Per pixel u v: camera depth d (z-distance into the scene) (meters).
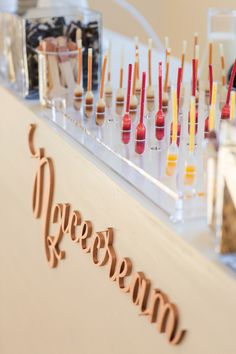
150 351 1.22
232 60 1.70
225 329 0.99
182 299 1.09
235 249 1.02
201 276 1.03
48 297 1.69
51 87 1.63
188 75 1.85
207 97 1.59
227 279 0.97
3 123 1.86
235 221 1.01
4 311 2.05
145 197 1.20
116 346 1.35
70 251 1.51
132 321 1.26
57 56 1.63
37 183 1.64
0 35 1.86
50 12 1.72
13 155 1.82
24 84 1.71
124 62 1.95
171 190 1.16
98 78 1.73
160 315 1.15
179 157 1.30
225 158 1.00
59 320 1.64
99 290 1.39
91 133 1.45
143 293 1.19
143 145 1.38
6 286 2.02
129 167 1.31
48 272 1.66
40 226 1.67
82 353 1.52
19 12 1.76
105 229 1.33
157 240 1.14
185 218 1.12
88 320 1.47
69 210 1.49
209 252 1.03
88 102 1.59
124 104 1.59
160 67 1.46
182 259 1.08
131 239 1.23
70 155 1.45
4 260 2.01
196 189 1.17
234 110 1.39
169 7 2.16
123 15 2.38
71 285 1.53
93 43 1.71
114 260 1.30
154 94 1.61
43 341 1.76
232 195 1.00
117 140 1.41
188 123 1.46
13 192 1.86
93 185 1.36
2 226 2.00
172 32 2.18
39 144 1.63
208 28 1.70
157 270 1.16
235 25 1.68
